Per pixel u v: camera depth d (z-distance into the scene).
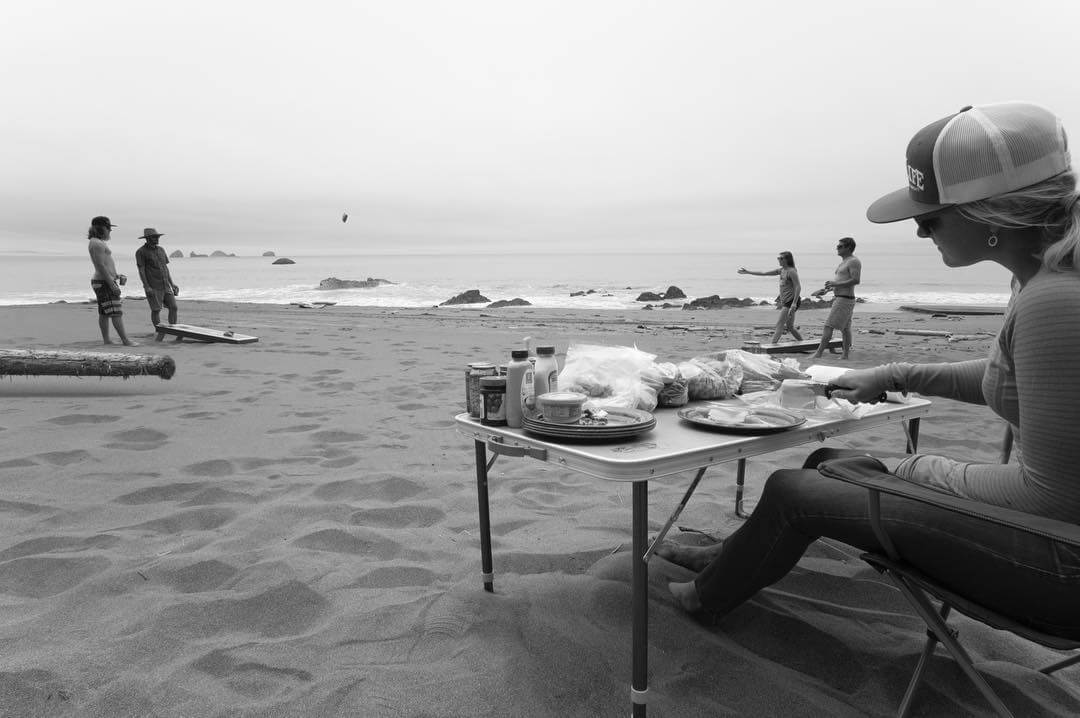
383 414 5.97
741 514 3.69
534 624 2.51
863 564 3.08
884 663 2.30
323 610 2.62
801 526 2.03
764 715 2.03
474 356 9.98
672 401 2.78
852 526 1.90
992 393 1.79
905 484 1.68
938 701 2.10
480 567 3.02
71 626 2.46
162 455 4.60
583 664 2.27
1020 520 1.47
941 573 1.74
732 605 2.32
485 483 2.72
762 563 2.16
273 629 2.49
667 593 2.77
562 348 10.92
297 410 6.09
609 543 3.29
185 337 11.86
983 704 2.10
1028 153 1.60
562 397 2.27
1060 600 1.55
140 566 2.93
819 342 11.20
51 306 22.16
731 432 2.30
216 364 9.03
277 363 9.15
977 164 1.64
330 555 3.11
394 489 4.02
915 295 28.80
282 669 2.22
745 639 2.46
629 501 3.89
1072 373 1.49
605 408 2.49
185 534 3.34
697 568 2.74
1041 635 1.60
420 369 8.63
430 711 2.02
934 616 1.82
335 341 12.02
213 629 2.47
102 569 2.90
